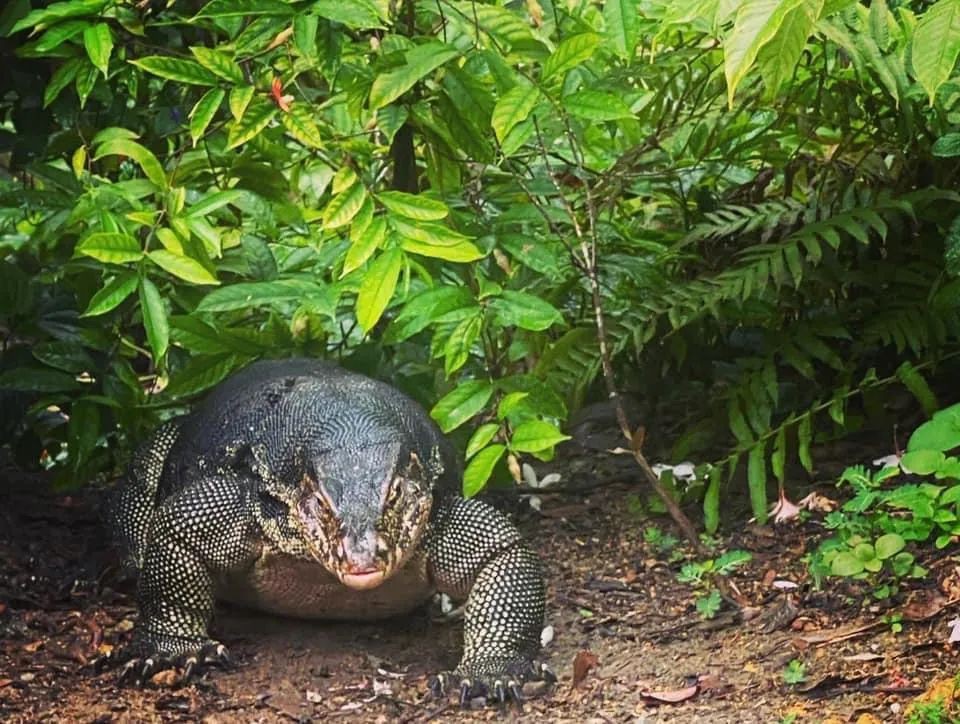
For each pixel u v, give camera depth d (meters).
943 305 5.48
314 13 4.31
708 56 6.00
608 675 4.42
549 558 5.35
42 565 5.38
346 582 4.20
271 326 5.59
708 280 5.61
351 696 4.36
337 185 4.43
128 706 4.23
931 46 2.93
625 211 6.66
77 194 5.54
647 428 6.37
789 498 5.62
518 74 4.79
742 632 4.62
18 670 4.47
